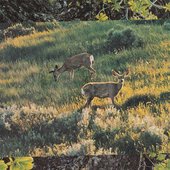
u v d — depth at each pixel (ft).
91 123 32.24
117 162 33.06
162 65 32.99
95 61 33.06
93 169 33.12
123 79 32.65
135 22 33.78
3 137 32.17
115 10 38.40
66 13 38.29
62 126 32.30
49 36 33.63
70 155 32.01
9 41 33.58
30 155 32.04
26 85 32.78
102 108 32.42
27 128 32.27
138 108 32.35
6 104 32.48
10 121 32.30
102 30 33.71
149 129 32.07
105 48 33.30
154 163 32.63
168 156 32.60
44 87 32.68
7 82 32.81
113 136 32.12
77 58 33.04
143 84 32.65
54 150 32.14
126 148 32.07
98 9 38.60
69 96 32.55
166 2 37.99
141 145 31.99
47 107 32.48
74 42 33.55
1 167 31.86
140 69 32.91
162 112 32.19
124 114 32.32
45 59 33.14
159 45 33.37
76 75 32.86
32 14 37.65
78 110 32.40
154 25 33.78
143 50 33.24
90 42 33.53
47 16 37.83
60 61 33.06
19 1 37.55
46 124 32.27
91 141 32.14
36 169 32.78
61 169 32.83
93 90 32.50
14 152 32.04
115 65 33.01
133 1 33.37
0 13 37.37
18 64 33.06
